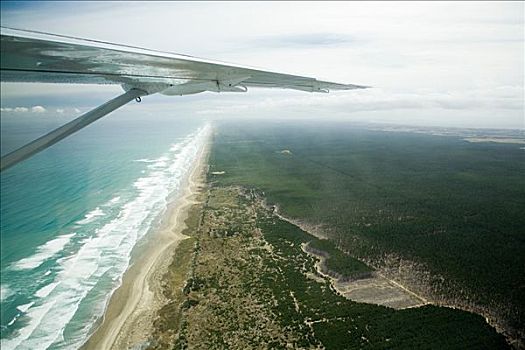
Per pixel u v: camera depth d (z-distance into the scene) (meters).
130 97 9.02
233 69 8.16
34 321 29.34
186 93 10.17
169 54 7.17
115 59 6.68
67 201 57.91
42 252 41.09
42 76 7.02
